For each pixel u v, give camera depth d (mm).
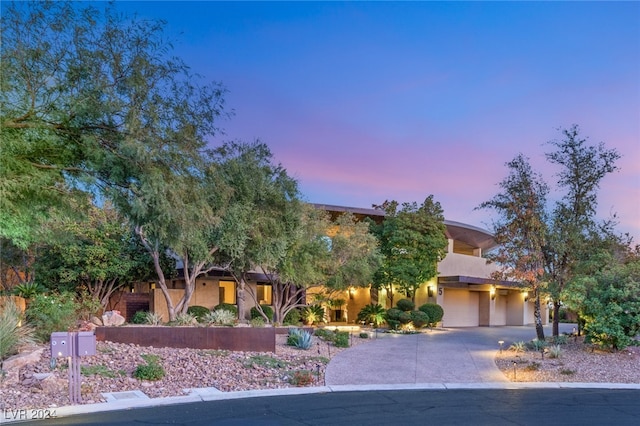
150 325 14766
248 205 16672
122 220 15586
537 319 17625
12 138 8664
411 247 24328
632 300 15016
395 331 22547
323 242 20500
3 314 11148
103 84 9320
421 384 10828
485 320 30500
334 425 7211
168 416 7484
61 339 8039
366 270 21422
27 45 8836
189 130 10656
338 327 22250
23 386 8641
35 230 11242
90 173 10055
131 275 19828
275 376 11047
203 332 13469
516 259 17219
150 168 10125
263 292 26531
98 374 9758
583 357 14398
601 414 8188
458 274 28188
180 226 12125
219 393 9172
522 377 11898
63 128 9516
